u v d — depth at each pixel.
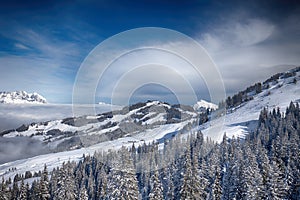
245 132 122.38
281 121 104.81
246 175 41.66
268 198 39.69
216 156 47.22
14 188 68.88
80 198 47.84
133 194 23.23
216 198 43.28
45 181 52.16
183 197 28.11
